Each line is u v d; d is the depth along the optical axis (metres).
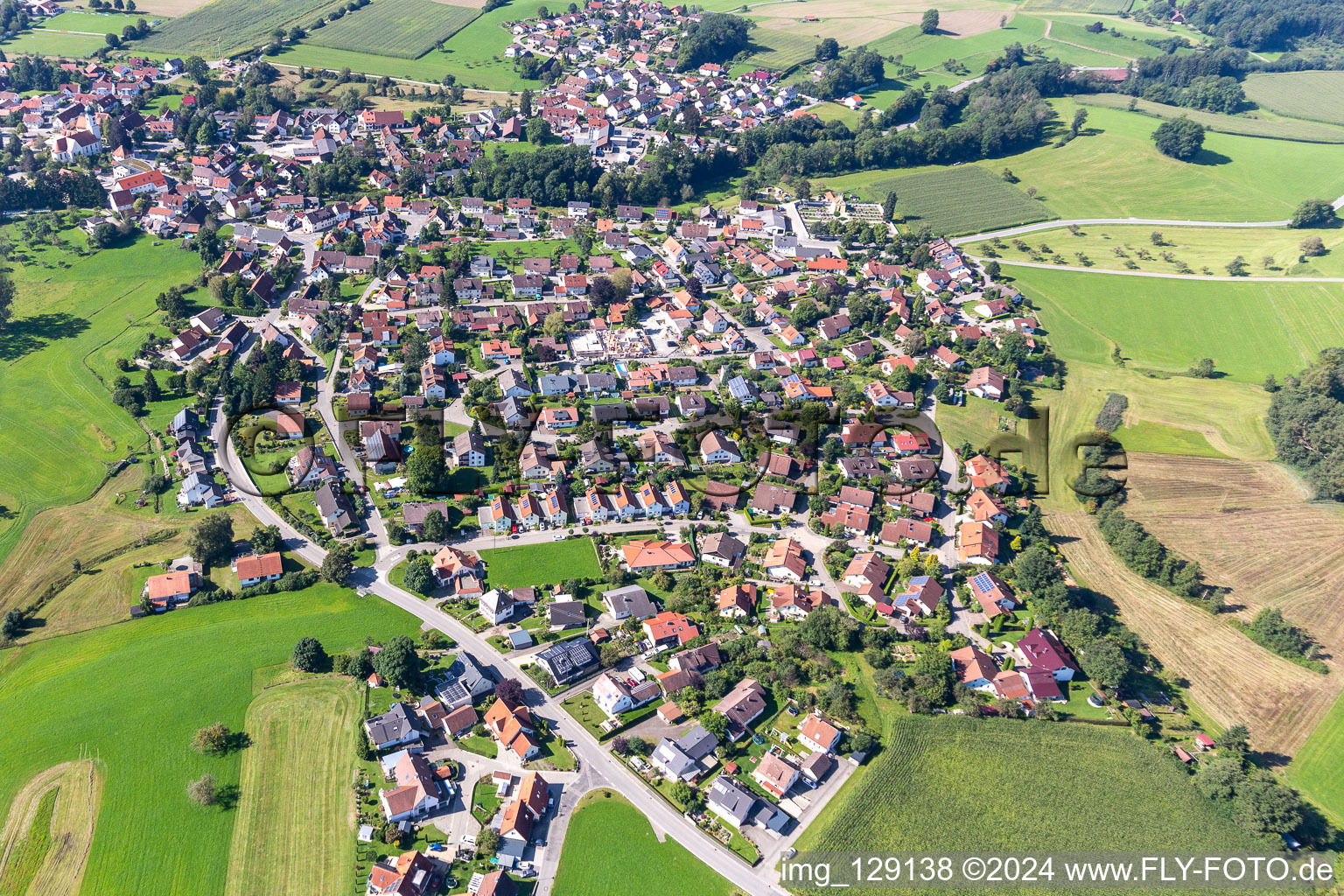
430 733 144.50
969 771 142.00
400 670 147.75
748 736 146.25
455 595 172.50
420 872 120.69
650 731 146.88
